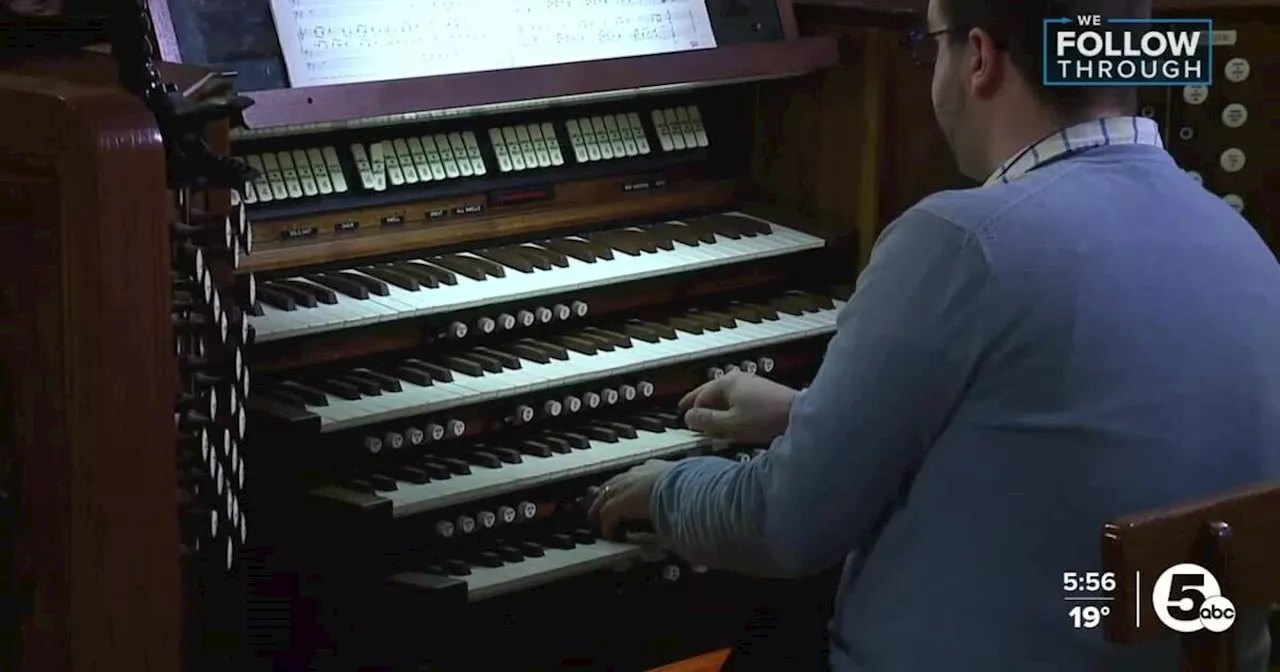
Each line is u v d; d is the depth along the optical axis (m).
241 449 2.07
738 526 2.05
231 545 1.94
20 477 1.77
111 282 1.69
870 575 2.02
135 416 1.73
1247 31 3.04
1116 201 1.92
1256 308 1.96
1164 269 1.91
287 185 2.53
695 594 2.89
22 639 1.79
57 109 1.67
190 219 1.88
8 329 1.75
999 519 1.91
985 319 1.88
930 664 1.95
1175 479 1.89
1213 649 1.69
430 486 2.51
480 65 2.62
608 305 2.75
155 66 1.88
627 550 2.64
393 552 2.50
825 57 2.92
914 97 2.92
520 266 2.67
